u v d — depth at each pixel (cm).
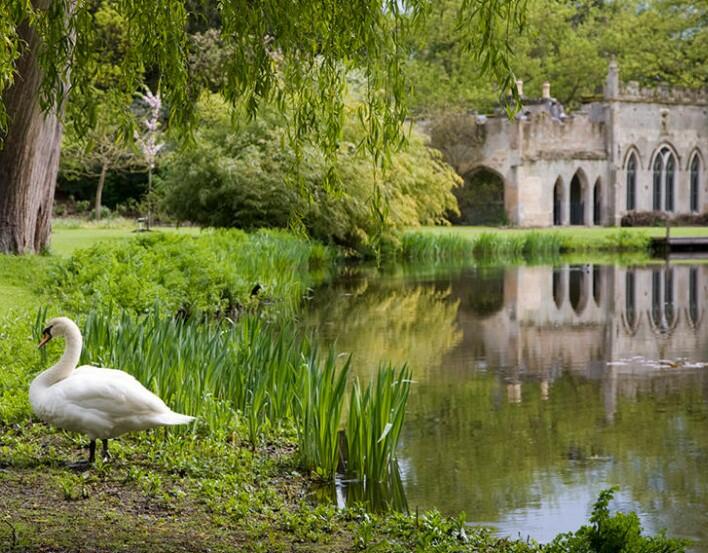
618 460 1054
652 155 6488
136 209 5538
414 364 1627
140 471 812
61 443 901
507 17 738
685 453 1085
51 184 2331
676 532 834
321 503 844
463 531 753
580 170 6244
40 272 1923
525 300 2639
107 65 2534
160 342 1048
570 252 4700
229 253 2383
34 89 2144
